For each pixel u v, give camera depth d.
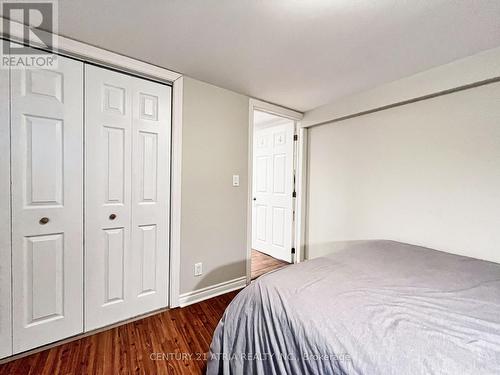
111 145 1.70
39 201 1.46
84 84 1.59
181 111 1.98
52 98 1.48
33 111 1.42
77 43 1.51
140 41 1.53
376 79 2.04
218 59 1.74
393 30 1.38
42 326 1.49
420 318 0.87
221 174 2.28
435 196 1.92
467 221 1.76
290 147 3.20
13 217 1.38
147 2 1.18
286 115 2.79
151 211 1.90
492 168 1.65
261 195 3.71
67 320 1.57
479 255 1.70
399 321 0.85
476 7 1.19
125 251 1.79
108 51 1.62
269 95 2.42
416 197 2.04
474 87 1.72
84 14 1.28
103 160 1.67
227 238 2.35
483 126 1.68
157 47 1.59
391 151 2.20
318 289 1.08
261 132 3.69
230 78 2.04
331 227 2.77
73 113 1.55
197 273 2.14
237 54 1.67
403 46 1.54
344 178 2.62
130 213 1.80
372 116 2.35
